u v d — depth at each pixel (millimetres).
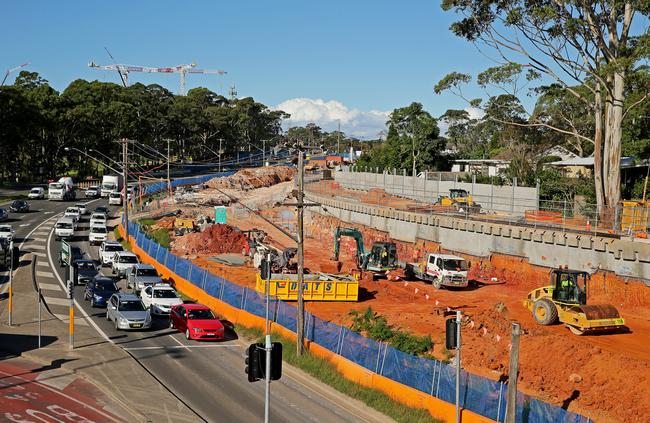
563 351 26609
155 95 170250
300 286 30312
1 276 46938
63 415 22031
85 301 41312
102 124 133250
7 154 119688
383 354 26156
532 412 19922
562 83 50125
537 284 45094
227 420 22578
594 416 22297
